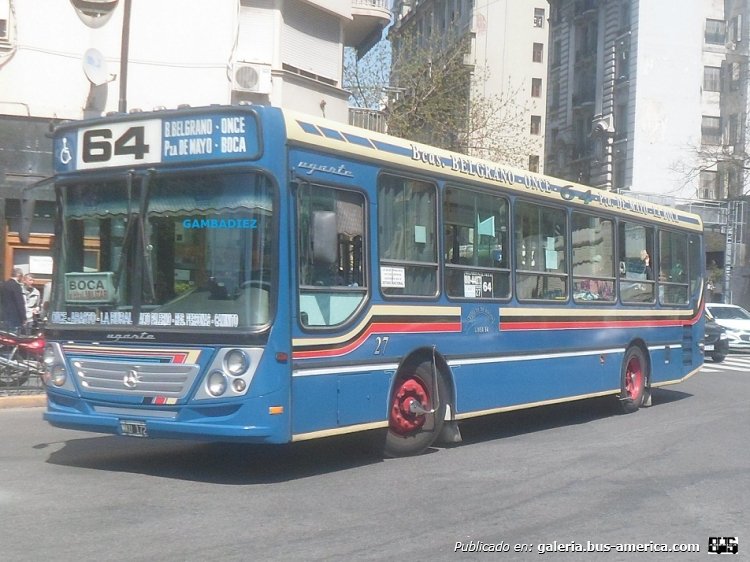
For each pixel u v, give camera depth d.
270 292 8.22
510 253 11.66
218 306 8.28
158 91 21.50
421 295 10.12
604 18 50.91
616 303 14.23
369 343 9.34
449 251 10.59
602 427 13.16
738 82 47.81
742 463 10.23
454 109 33.81
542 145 64.88
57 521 7.12
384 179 9.66
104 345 8.72
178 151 8.57
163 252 8.57
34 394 14.50
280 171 8.34
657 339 15.55
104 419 8.66
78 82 20.84
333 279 8.95
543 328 12.28
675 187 47.38
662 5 47.69
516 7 65.00
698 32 47.91
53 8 20.61
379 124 28.59
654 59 47.53
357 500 8.05
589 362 13.43
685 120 47.72
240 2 22.41
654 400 16.86
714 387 19.30
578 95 53.72
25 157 20.30
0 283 16.92
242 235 8.29
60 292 9.09
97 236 8.92
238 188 8.33
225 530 6.94
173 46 21.59
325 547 6.55
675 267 16.36
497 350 11.36
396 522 7.32
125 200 8.78
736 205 46.53
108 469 9.27
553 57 57.69
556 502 8.16
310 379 8.59
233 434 8.09
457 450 10.90
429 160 10.32
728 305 32.38
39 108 20.45
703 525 7.52
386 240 9.66
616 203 14.31
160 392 8.40
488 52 64.31
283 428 8.22
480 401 11.05
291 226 8.41
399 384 9.98
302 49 23.88
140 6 21.28
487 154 34.28
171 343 8.39
